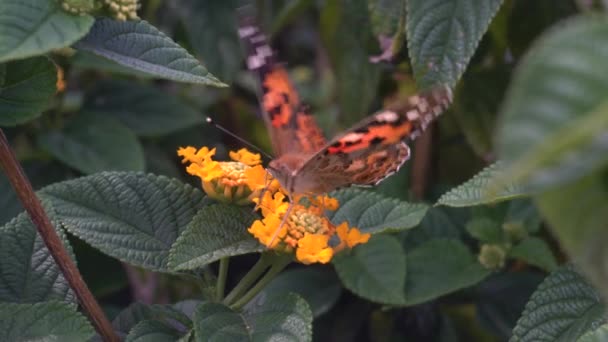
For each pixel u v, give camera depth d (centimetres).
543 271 34
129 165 35
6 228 26
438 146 37
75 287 25
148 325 26
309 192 27
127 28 25
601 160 16
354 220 27
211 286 27
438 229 34
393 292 31
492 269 32
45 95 25
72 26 23
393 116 27
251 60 28
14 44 23
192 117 38
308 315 25
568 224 19
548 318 26
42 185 35
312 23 53
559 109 16
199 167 26
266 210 26
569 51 16
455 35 28
